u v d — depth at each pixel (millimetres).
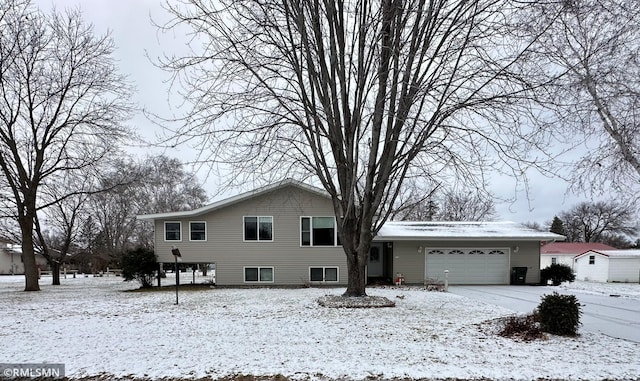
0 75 18031
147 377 5340
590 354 6273
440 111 9867
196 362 5891
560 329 7594
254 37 9953
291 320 9133
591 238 49969
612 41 9188
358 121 10422
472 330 8031
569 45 9414
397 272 19453
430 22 9812
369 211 11500
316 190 18266
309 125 11023
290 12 9859
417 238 19016
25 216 19234
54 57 19188
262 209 18594
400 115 10023
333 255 18469
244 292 15648
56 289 19766
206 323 8820
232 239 18516
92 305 12352
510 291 16172
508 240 19391
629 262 26047
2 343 7102
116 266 39250
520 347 6680
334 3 10250
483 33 9195
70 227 26281
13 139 19078
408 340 7168
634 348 6637
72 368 5684
